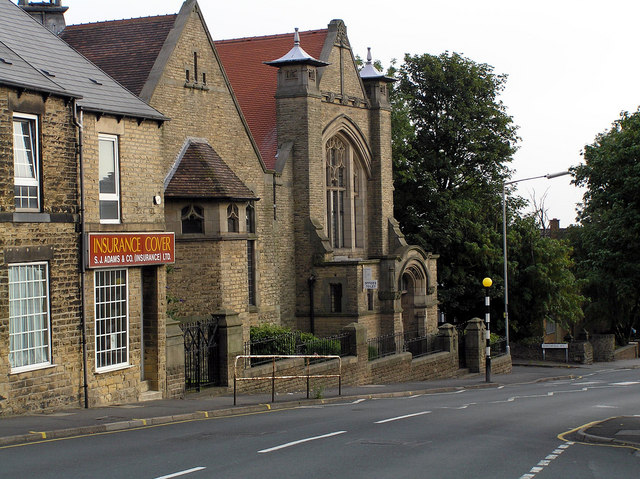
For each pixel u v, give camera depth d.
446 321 55.06
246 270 32.09
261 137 41.22
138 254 22.20
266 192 37.72
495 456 14.68
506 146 55.12
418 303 45.50
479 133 53.34
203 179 30.89
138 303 22.64
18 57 20.16
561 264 54.28
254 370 26.20
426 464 13.72
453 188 54.41
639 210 30.67
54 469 12.81
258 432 17.17
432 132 54.16
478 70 53.72
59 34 34.75
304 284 40.38
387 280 42.72
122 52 32.59
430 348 41.84
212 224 30.66
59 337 19.92
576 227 74.12
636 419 20.05
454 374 41.50
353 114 43.53
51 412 19.48
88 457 13.91
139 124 23.00
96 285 21.39
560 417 21.39
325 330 40.19
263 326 33.31
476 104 53.75
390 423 19.06
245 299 31.89
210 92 33.62
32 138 19.53
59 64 22.30
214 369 25.45
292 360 28.45
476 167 55.34
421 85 54.16
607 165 31.30
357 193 44.47
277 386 27.25
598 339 61.38
